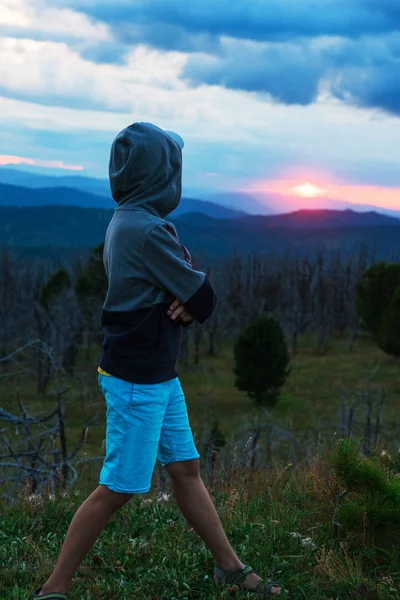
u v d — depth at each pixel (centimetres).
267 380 3622
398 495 335
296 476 456
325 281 6588
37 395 3200
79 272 6775
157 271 252
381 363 4666
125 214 260
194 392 4134
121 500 258
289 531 353
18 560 311
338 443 368
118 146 266
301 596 281
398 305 4606
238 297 6325
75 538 257
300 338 6141
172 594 282
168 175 263
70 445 1373
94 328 4325
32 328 4731
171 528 351
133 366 253
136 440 255
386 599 276
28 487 428
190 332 5247
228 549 282
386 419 2114
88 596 270
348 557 315
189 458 275
